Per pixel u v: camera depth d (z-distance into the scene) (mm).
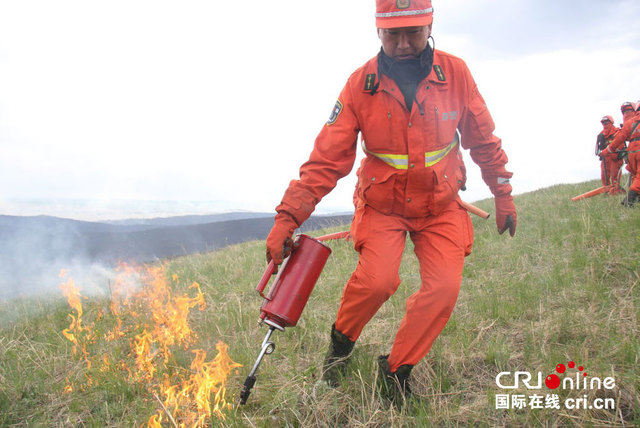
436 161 2484
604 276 4016
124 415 2797
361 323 2686
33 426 2748
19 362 3502
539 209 7949
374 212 2650
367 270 2539
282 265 2646
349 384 2779
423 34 2295
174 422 2516
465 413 2432
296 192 2537
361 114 2486
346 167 2592
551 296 3805
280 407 2627
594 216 6184
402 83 2438
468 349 3051
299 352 3424
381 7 2291
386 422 2447
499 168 2777
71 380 3205
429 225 2605
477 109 2590
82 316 4641
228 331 3963
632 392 2342
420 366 2920
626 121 8172
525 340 3133
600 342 2914
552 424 2264
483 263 5137
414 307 2504
